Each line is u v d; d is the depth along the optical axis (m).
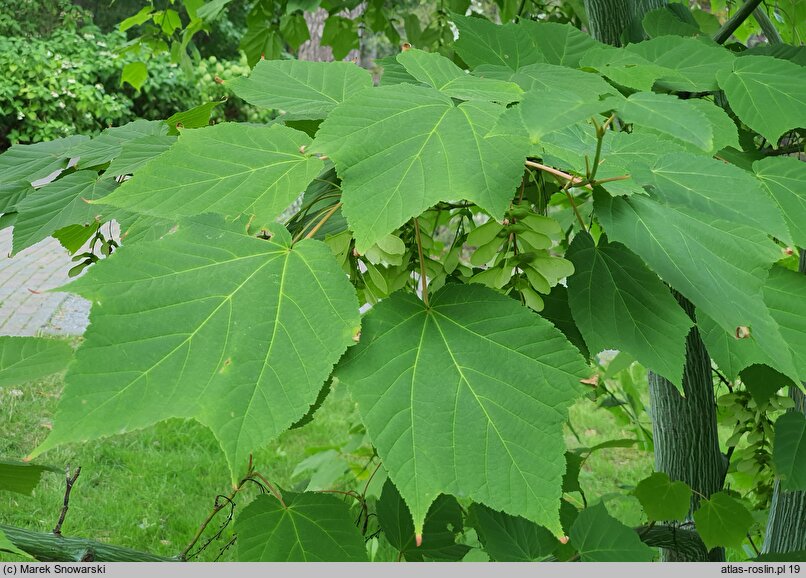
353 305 0.41
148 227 0.57
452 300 0.46
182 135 0.47
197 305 0.40
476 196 0.41
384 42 4.45
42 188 0.70
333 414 2.36
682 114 0.39
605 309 0.50
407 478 0.39
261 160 0.46
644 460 2.08
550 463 0.40
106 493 1.77
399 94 0.47
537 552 0.68
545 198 0.60
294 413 0.38
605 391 1.23
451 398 0.41
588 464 2.03
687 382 0.97
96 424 0.36
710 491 1.00
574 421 2.34
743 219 0.49
